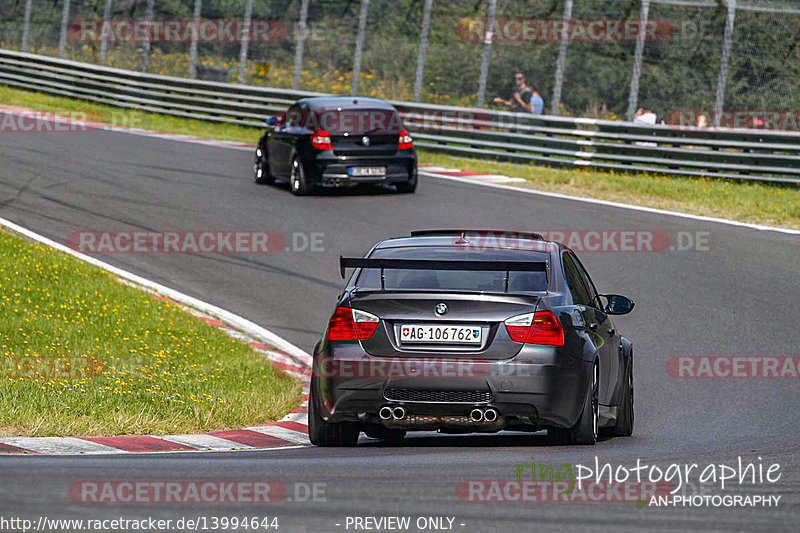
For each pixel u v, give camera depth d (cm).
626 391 3142
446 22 10212
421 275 2795
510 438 3177
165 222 6675
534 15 9762
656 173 8525
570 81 9569
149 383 3591
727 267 5734
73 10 12756
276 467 2402
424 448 2825
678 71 9169
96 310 4644
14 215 6569
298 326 4841
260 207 7175
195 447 2895
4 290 4697
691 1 9069
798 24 8938
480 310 2666
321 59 10944
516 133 9238
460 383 2636
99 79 12069
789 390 3769
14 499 1977
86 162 8488
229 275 5631
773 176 8131
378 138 7606
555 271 2830
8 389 3303
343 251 6112
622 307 3178
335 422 2764
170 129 10669
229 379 3838
